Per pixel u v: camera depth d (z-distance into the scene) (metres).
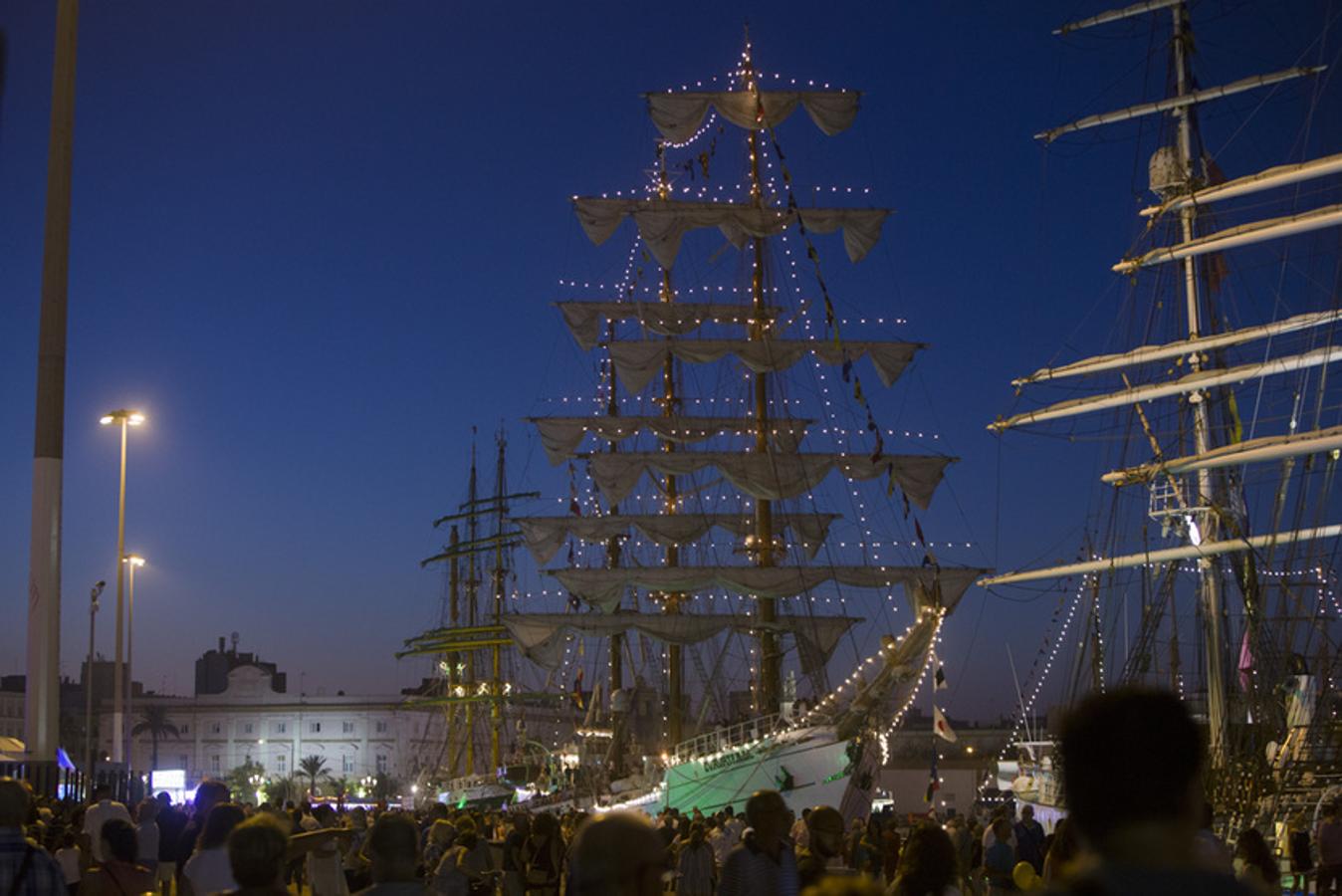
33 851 9.71
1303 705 43.81
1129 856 3.48
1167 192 57.19
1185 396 56.75
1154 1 55.78
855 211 65.44
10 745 33.75
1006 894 20.52
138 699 152.12
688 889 21.72
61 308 27.97
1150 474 54.19
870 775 47.53
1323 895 22.95
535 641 64.75
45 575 27.39
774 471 62.38
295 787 149.38
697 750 55.84
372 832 7.98
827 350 64.44
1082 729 3.62
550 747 138.88
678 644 64.25
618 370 66.81
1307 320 51.62
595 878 5.57
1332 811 23.16
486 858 19.39
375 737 153.50
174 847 20.58
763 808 11.15
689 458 65.75
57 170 28.23
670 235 65.44
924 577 59.38
